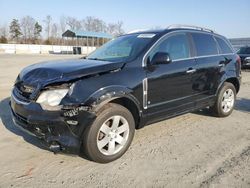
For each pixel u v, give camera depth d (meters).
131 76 3.96
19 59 26.94
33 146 4.25
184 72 4.77
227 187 3.24
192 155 4.08
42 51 58.78
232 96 6.14
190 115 6.19
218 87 5.70
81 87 3.50
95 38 59.03
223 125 5.54
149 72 4.21
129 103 4.05
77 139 3.48
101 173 3.52
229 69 5.91
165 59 4.13
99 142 3.67
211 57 5.47
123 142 3.94
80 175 3.46
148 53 4.30
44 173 3.48
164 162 3.84
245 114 6.42
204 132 5.09
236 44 35.81
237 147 4.41
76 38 59.28
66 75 3.57
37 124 3.47
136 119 4.21
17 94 3.89
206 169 3.66
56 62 4.41
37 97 3.53
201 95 5.30
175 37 4.85
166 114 4.62
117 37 5.46
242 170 3.64
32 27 87.25
